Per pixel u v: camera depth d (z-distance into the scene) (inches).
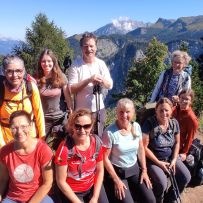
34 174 69.3
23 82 78.0
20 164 68.7
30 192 70.1
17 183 69.4
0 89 76.4
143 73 676.7
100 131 96.3
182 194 106.6
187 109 102.4
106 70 100.0
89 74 96.9
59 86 89.3
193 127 102.4
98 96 96.5
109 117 170.6
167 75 113.9
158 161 95.5
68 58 98.4
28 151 68.6
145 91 677.9
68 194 73.7
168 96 113.3
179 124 103.6
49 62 87.6
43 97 87.7
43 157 69.2
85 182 76.1
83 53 97.1
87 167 74.9
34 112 80.0
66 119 90.6
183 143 104.7
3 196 72.3
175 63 111.2
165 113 93.4
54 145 83.6
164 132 96.3
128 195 85.3
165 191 99.0
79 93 96.6
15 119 66.6
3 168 69.8
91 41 95.4
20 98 77.3
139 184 89.0
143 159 91.4
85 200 77.9
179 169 98.7
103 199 81.2
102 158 78.3
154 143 96.6
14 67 74.5
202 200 105.7
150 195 88.2
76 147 73.8
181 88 112.0
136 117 102.9
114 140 85.9
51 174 70.9
